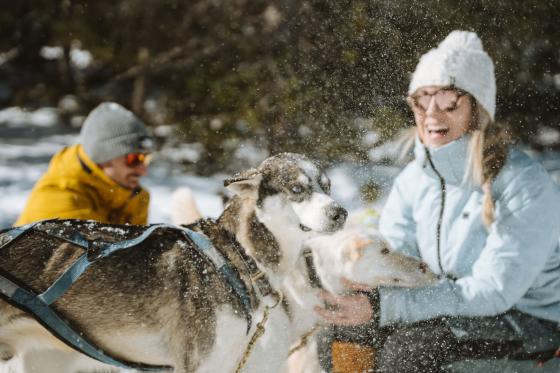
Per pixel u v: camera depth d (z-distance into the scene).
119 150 3.66
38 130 10.81
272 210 2.68
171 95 9.20
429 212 3.13
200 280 2.60
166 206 6.12
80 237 2.57
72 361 2.76
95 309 2.51
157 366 2.64
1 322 2.51
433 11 6.09
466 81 2.94
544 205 2.87
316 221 2.64
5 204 5.80
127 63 10.55
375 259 2.90
